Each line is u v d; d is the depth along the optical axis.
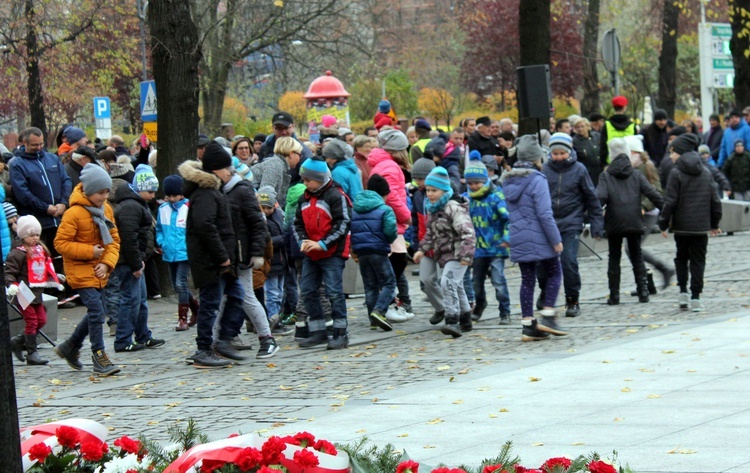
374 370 12.08
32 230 13.95
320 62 39.53
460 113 61.00
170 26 19.48
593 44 42.09
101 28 34.41
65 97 37.47
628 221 15.97
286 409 10.09
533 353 12.47
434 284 14.86
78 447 6.14
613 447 7.57
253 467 5.48
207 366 12.94
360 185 15.25
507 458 6.02
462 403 9.65
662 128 25.17
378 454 6.16
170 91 19.52
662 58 39.97
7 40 33.09
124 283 14.35
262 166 15.87
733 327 13.05
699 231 14.92
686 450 7.32
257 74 43.66
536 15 23.56
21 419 10.39
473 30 57.88
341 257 13.80
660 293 17.28
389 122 20.56
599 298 17.11
